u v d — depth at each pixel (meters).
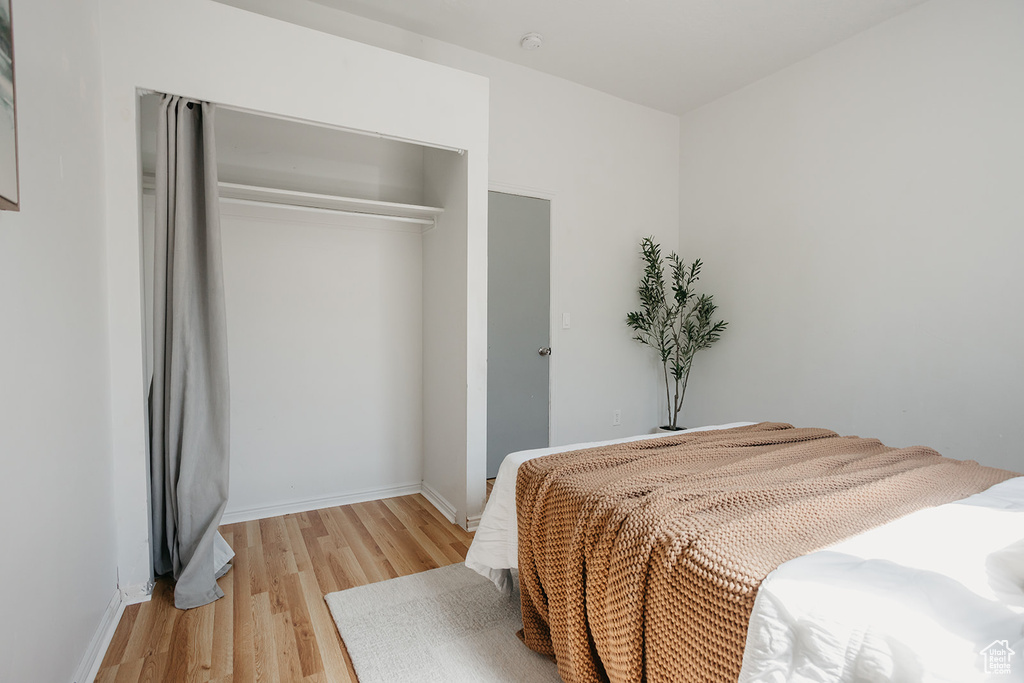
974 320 2.63
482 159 2.69
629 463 1.71
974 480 1.48
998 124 2.53
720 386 4.06
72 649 1.42
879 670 0.73
